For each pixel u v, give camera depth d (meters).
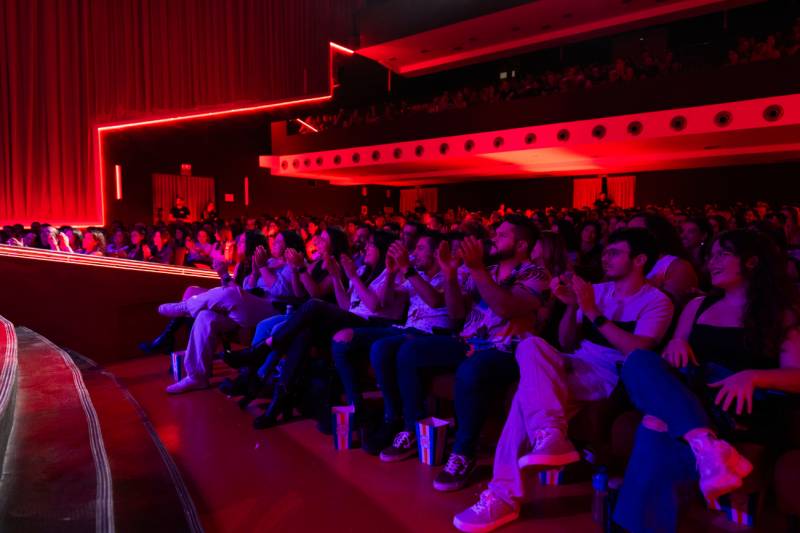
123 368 4.01
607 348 2.12
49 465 1.79
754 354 1.78
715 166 13.84
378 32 12.17
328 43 9.96
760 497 1.84
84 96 6.54
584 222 5.36
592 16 11.83
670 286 2.43
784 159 12.48
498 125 11.91
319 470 2.37
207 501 2.10
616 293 2.19
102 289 4.18
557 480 2.23
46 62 6.25
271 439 2.71
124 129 8.17
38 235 5.88
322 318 2.89
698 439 1.54
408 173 15.79
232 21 7.87
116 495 1.75
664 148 11.41
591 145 10.98
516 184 17.33
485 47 13.64
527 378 1.99
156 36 7.05
